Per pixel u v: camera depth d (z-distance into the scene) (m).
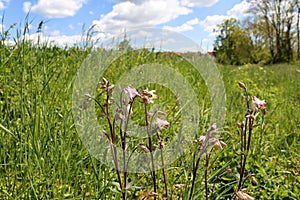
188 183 2.28
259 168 2.92
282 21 45.81
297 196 2.74
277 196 2.78
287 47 46.22
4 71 3.70
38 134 2.51
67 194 2.20
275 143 3.94
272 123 4.63
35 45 4.52
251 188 2.76
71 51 5.79
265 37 47.97
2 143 2.47
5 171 2.41
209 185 2.54
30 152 2.37
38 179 2.33
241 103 5.35
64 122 2.71
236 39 42.88
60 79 4.13
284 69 18.44
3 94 3.37
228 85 6.80
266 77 11.66
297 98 8.31
